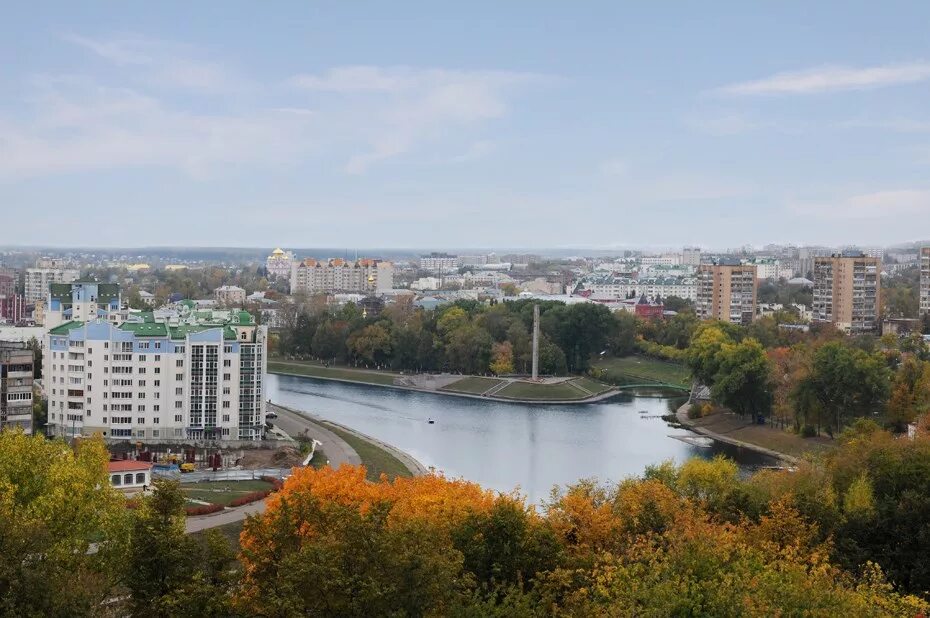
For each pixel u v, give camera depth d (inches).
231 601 5078.7
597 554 6240.2
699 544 5620.1
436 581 4923.7
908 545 6875.0
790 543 6761.8
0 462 6884.8
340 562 4906.5
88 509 6801.2
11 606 4611.2
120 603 5521.7
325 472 7815.0
